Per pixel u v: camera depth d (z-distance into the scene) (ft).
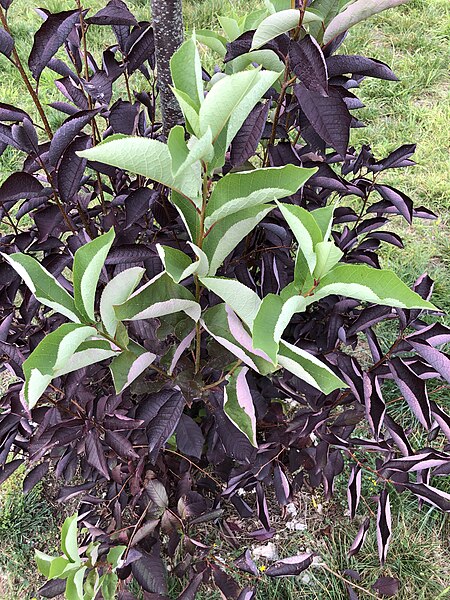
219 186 1.14
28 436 1.85
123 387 1.37
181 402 1.61
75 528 1.39
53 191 1.52
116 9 1.56
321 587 2.12
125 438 1.64
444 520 2.30
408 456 1.79
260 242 1.97
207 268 1.26
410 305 1.07
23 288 1.95
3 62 4.64
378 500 2.01
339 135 1.34
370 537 2.25
